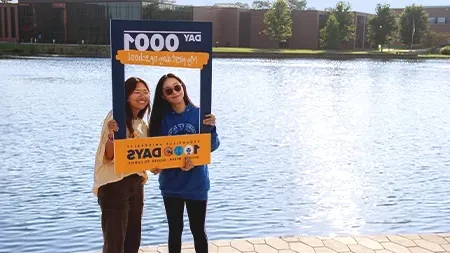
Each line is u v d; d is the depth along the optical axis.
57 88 30.98
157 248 4.79
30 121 18.59
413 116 21.92
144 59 3.50
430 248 4.91
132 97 3.56
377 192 9.88
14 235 7.29
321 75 46.03
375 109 24.12
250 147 14.33
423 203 9.16
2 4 87.50
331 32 90.94
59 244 6.98
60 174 11.00
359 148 14.55
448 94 32.25
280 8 90.69
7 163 11.98
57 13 84.25
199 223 3.93
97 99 25.88
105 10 80.00
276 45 96.12
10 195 9.35
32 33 87.00
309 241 5.01
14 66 51.44
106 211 3.63
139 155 3.60
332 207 8.83
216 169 11.59
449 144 15.48
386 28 93.19
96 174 3.62
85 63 58.44
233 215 8.22
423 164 12.58
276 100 26.95
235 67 55.09
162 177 3.88
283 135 16.48
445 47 93.31
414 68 59.84
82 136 15.74
